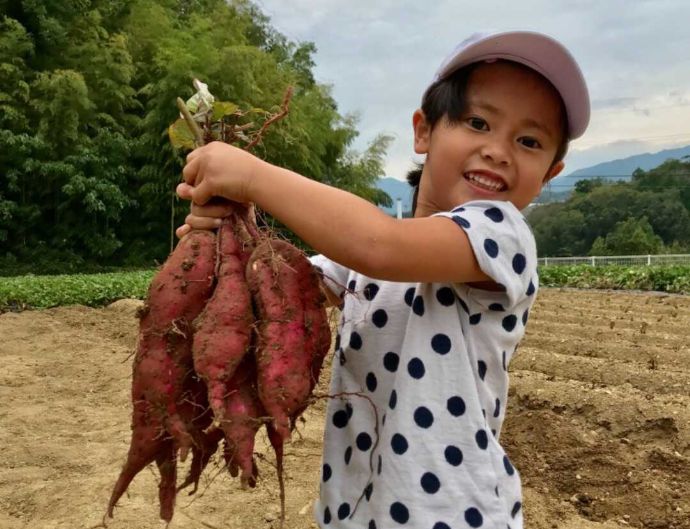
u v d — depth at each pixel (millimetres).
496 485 1577
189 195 1648
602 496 3709
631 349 6512
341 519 1693
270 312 1538
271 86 22094
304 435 4332
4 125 19984
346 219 1437
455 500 1534
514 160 1611
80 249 21500
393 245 1429
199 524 3113
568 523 3424
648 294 14148
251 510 3252
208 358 1478
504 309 1609
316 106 24438
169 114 20781
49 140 20391
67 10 22062
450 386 1588
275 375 1487
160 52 21141
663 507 3520
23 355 7043
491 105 1596
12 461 3896
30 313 9727
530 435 4301
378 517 1583
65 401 5273
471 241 1478
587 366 5672
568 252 69438
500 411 1692
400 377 1634
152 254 22406
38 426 4605
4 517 3213
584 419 4543
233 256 1620
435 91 1690
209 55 20312
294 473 3721
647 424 4301
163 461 1634
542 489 3822
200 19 22703
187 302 1581
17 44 20438
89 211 20375
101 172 20859
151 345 1570
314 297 1632
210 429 1455
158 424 1555
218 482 3574
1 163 20047
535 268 1642
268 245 1623
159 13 23844
